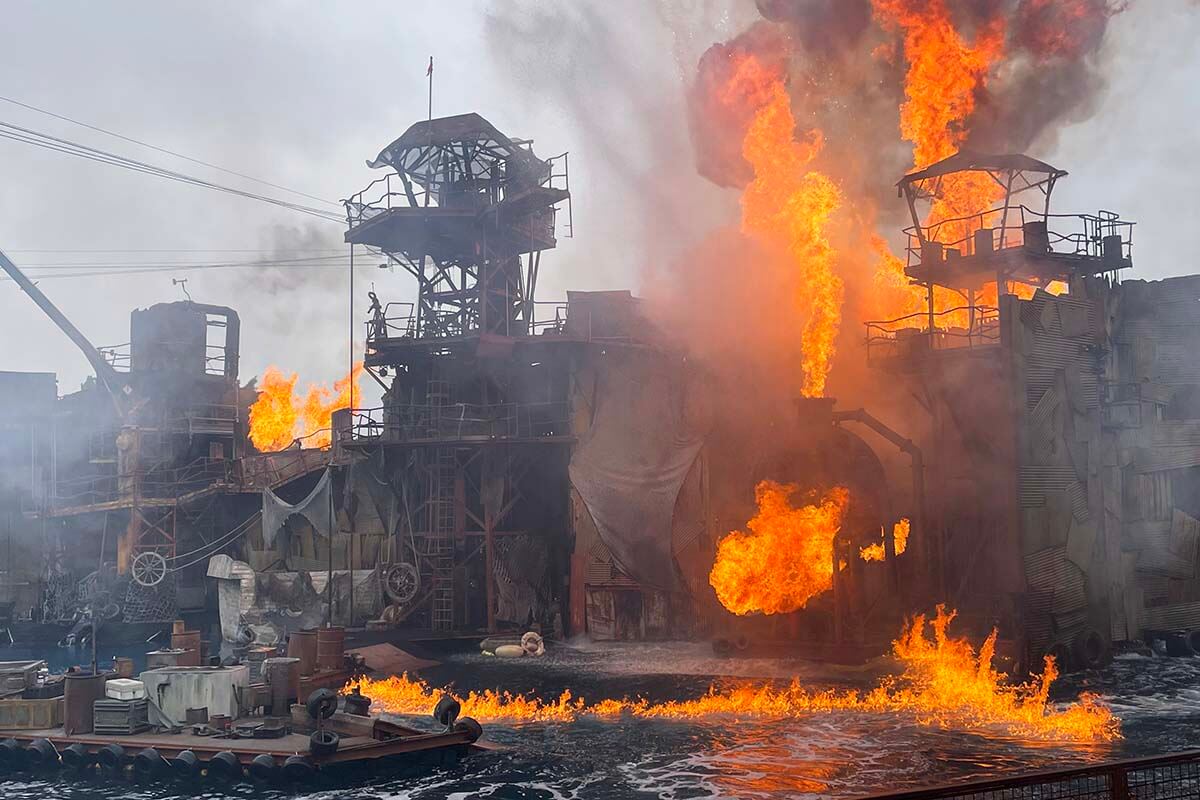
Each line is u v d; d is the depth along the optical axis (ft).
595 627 143.95
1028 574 109.50
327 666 91.04
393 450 158.40
